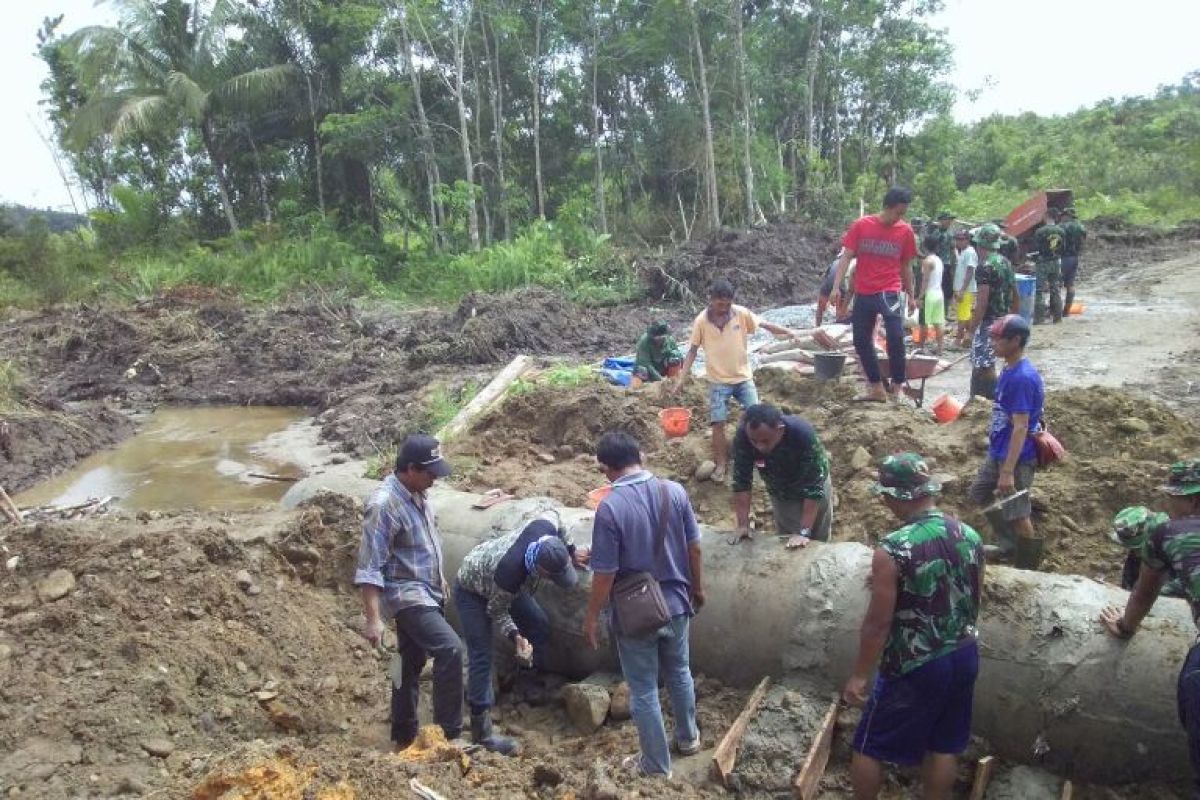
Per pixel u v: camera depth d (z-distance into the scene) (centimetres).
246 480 1054
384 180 3152
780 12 3206
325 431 1234
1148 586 364
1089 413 694
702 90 2900
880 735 353
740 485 497
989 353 773
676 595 411
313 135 3047
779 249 2194
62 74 3628
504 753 461
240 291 2447
